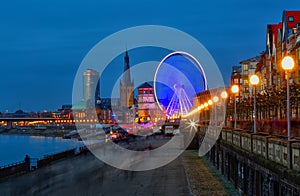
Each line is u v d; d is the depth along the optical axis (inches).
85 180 2532.0
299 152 751.1
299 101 2082.9
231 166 1822.1
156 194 2014.0
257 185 1103.0
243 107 3437.5
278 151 887.7
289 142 804.0
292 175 742.5
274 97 2416.3
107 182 2471.7
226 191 1814.7
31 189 2213.3
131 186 2292.1
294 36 3378.4
